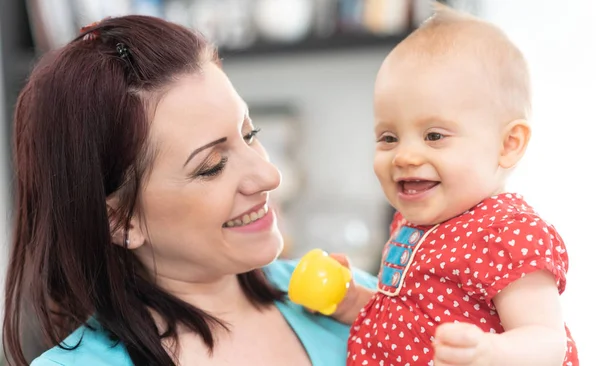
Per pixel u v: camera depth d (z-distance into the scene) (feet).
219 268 3.39
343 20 7.09
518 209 2.97
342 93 7.75
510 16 5.71
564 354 2.62
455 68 3.01
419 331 3.04
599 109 5.35
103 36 3.36
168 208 3.21
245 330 3.58
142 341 3.22
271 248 3.39
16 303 3.65
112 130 3.15
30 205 3.47
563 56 5.46
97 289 3.31
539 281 2.74
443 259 2.98
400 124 3.09
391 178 3.16
